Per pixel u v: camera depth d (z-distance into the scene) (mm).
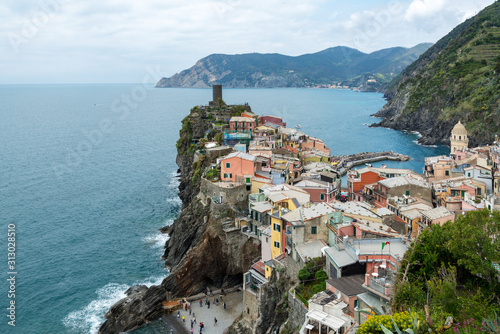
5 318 101562
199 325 97875
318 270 73000
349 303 59250
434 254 58188
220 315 102125
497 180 122438
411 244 62875
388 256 65312
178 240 128625
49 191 193125
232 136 171750
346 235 75688
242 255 114688
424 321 45031
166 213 168500
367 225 78500
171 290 110688
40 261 128125
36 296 110750
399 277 57625
